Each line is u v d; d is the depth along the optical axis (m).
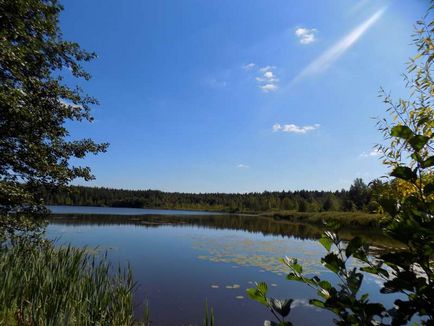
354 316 0.99
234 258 12.81
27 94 5.91
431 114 1.70
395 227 0.89
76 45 7.46
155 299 7.52
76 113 7.44
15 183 6.34
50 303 4.35
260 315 6.71
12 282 4.78
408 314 0.92
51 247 6.76
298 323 6.29
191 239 19.14
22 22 5.78
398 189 1.52
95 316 4.80
